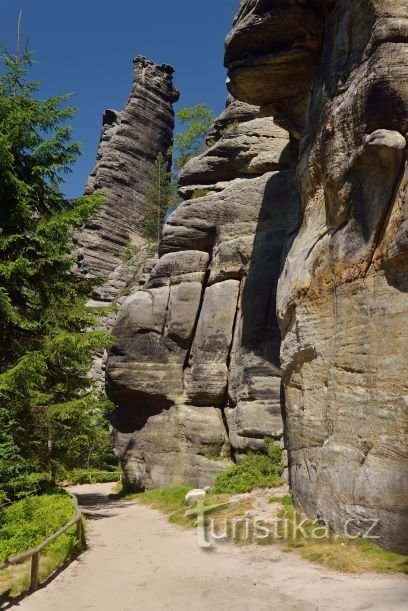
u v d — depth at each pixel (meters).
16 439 18.06
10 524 14.30
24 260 16.64
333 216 13.95
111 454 39.88
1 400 17.73
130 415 27.09
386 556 10.23
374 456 11.23
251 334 22.16
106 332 19.20
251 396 21.42
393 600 7.89
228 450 23.22
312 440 14.18
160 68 69.88
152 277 27.86
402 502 10.41
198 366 24.59
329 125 14.25
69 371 19.77
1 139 17.34
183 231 26.97
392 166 11.84
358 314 12.40
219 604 8.49
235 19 23.94
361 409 11.88
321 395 13.90
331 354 13.48
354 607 7.74
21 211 18.11
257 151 26.44
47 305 18.70
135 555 12.73
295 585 9.25
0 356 18.02
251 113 29.20
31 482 18.09
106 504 23.55
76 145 19.94
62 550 11.81
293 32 17.14
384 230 11.94
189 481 23.31
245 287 23.44
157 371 25.91
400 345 11.03
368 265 12.29
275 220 23.58
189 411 24.47
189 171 29.00
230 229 25.33
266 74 18.41
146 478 25.09
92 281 20.64
